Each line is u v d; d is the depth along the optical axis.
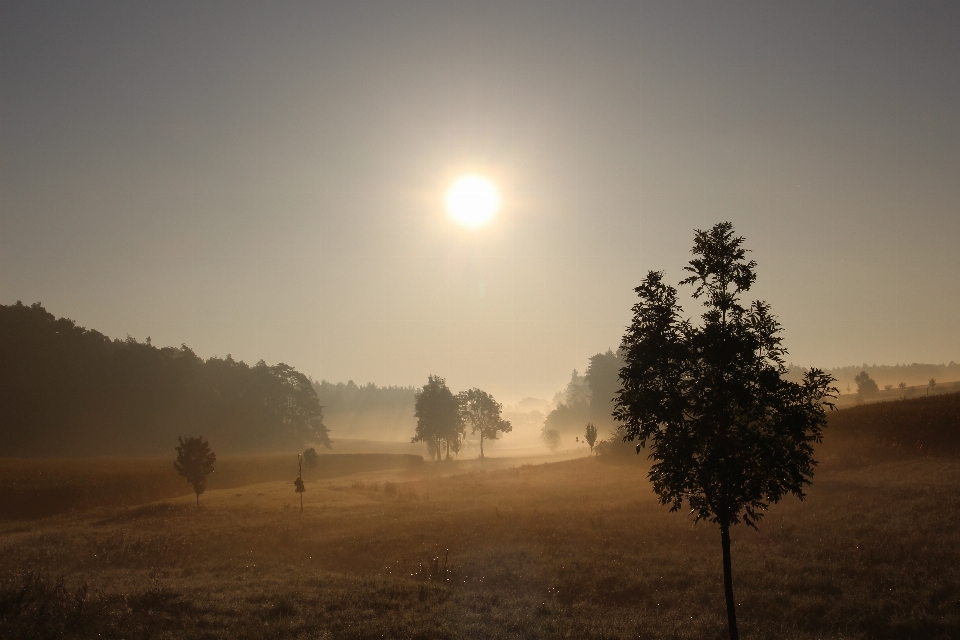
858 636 12.51
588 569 18.56
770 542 19.92
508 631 12.98
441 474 83.44
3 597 12.73
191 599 14.81
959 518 19.98
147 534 27.98
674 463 10.25
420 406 123.06
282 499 45.75
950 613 13.12
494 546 22.31
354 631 12.61
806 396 10.17
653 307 10.73
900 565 16.36
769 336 10.30
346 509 37.09
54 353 130.62
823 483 29.17
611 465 61.09
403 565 20.47
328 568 21.31
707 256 10.73
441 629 12.89
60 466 70.12
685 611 14.61
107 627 11.82
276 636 12.20
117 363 134.88
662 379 10.59
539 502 34.03
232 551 23.92
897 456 35.59
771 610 14.34
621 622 13.73
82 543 25.78
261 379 143.88
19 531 33.16
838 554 17.81
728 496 10.16
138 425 132.00
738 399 9.88
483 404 127.94
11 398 116.69
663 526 23.75
